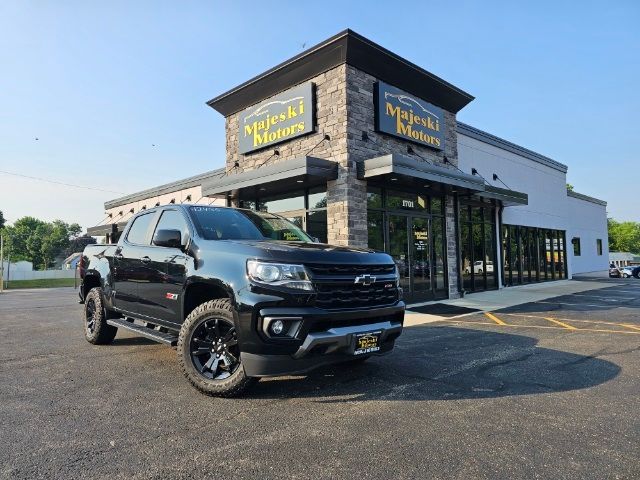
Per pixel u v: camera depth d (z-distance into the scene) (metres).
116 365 5.39
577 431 3.31
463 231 16.02
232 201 14.20
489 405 3.90
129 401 4.04
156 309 5.11
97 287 6.75
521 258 20.02
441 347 6.47
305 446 3.06
